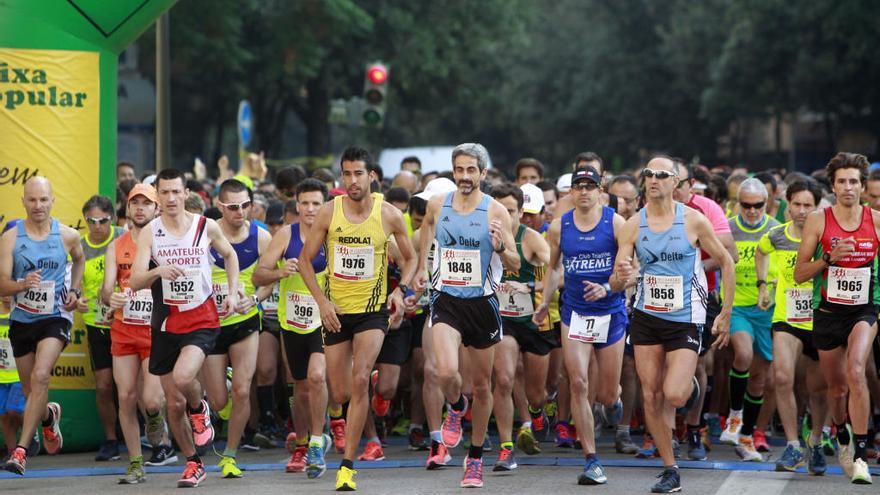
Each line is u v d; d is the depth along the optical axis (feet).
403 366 117.91
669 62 526.57
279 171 132.36
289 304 96.53
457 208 87.15
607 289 90.38
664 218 85.25
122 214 126.52
